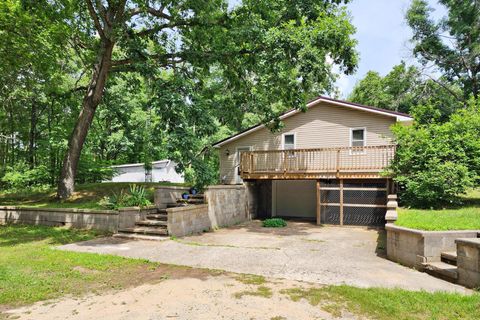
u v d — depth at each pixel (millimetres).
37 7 11031
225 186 13219
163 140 11898
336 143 15336
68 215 11164
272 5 12469
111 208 10992
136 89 17641
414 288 4965
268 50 11703
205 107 11953
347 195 14062
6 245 8375
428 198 9914
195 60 13586
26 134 21359
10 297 4609
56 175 18359
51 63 13242
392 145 12305
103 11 12430
